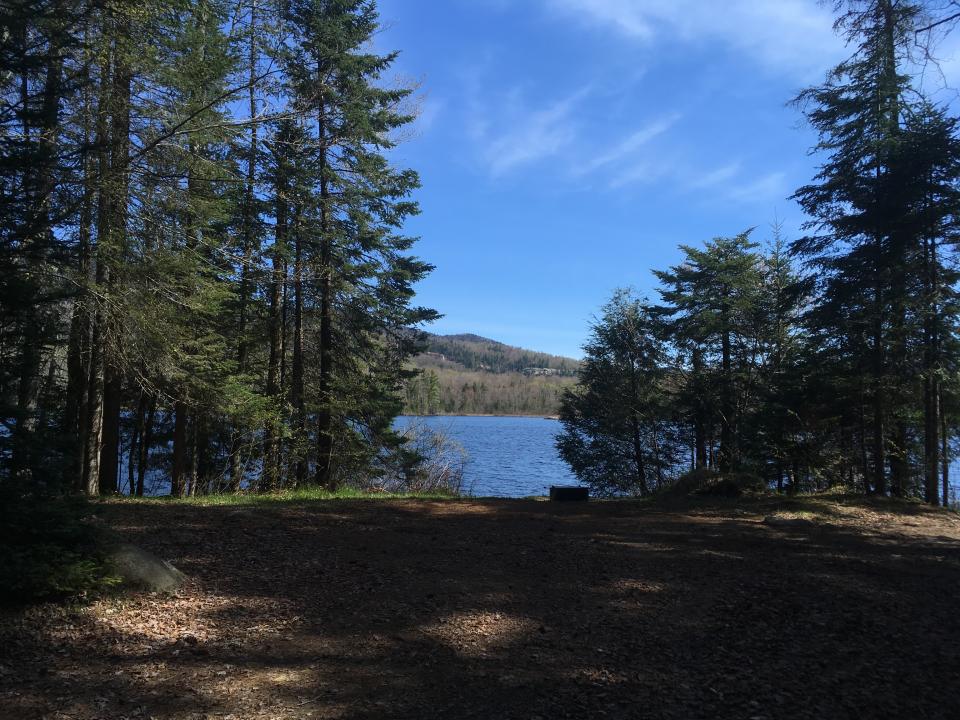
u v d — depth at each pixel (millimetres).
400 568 6719
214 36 9984
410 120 15750
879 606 5742
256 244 14977
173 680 3793
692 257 22125
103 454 13852
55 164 7133
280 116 9969
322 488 15875
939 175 12523
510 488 27875
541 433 71625
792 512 11414
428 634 4820
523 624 5133
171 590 5398
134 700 3504
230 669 3996
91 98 8492
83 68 7906
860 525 10516
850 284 13469
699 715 3580
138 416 18016
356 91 14656
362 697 3709
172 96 9125
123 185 8883
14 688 3539
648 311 23438
